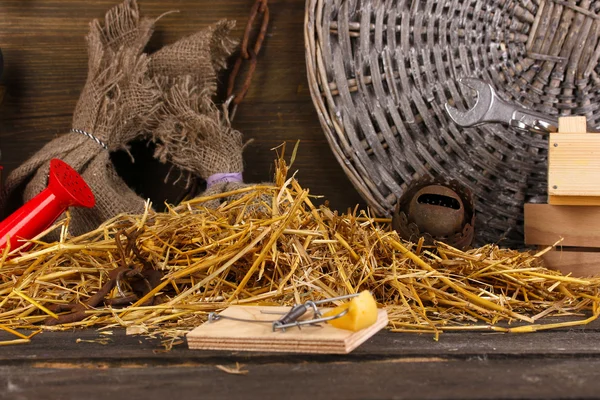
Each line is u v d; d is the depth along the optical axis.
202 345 0.80
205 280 0.89
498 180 1.14
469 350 0.79
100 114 1.11
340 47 1.14
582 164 0.99
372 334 0.80
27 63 1.22
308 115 1.23
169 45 1.16
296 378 0.74
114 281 0.90
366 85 1.14
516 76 1.13
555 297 0.95
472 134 1.13
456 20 1.13
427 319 0.87
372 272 0.91
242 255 0.91
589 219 1.00
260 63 1.22
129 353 0.79
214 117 1.15
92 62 1.13
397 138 1.15
